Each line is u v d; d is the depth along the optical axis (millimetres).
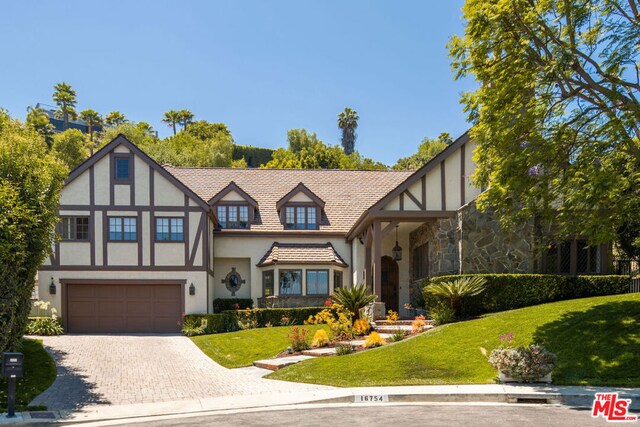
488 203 16188
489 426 9180
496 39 14789
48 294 25734
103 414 11141
